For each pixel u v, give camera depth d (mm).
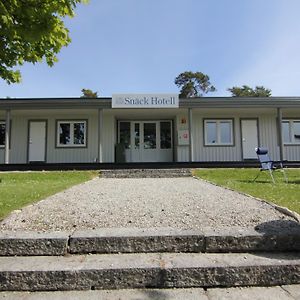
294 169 12359
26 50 4820
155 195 6043
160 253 3059
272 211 4254
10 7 4062
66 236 3104
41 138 15961
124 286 2631
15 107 13711
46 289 2605
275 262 2760
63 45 4828
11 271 2623
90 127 16031
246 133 16234
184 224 3654
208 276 2650
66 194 6152
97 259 2887
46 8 4219
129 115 16281
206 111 15523
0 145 16047
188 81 48781
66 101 13742
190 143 13820
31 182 8992
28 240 3039
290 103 13992
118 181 9648
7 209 4379
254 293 2527
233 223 3674
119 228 3400
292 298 2426
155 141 16922
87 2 4547
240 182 8727
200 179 9930
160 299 2430
